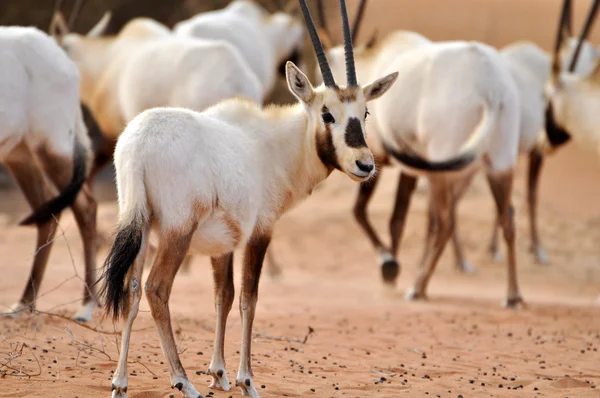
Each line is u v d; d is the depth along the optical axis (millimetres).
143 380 19672
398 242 40375
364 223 40750
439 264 47094
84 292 27547
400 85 33906
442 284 42500
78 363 21094
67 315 28031
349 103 19344
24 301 27719
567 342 27078
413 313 32125
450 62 32812
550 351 25594
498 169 33281
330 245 50406
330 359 23438
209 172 17562
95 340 24062
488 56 32844
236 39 44875
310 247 50000
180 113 17859
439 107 32469
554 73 42438
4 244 46969
